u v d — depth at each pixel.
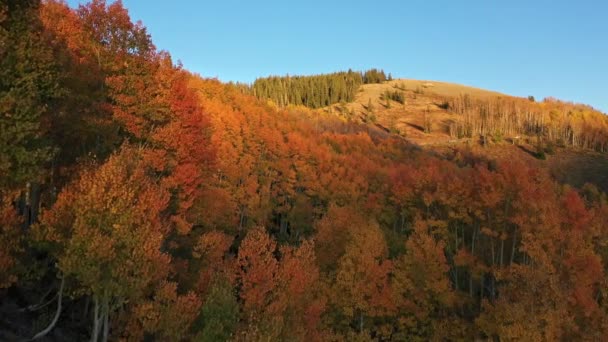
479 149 139.12
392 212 55.69
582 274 35.38
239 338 20.59
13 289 19.98
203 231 36.22
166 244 28.86
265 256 24.81
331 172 70.12
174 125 27.66
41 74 17.91
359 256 34.75
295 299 24.88
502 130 160.25
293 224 64.69
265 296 24.30
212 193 36.84
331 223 41.03
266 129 73.31
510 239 45.16
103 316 17.91
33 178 16.25
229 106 83.50
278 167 69.38
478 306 42.59
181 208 28.38
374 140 125.75
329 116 171.88
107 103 25.59
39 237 16.59
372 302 34.28
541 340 27.81
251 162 64.75
